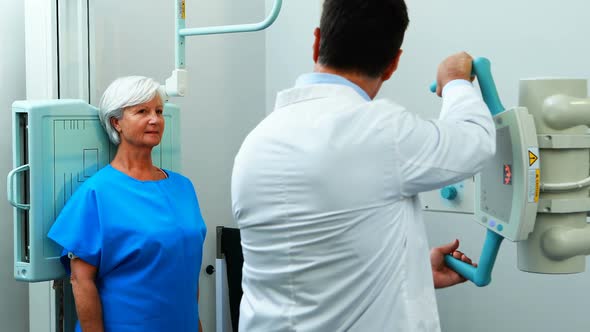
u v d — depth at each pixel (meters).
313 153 1.09
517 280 2.78
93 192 1.98
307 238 1.10
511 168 1.25
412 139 1.08
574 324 2.62
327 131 1.09
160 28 3.03
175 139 2.37
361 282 1.11
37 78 2.48
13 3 2.65
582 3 2.55
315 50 1.23
